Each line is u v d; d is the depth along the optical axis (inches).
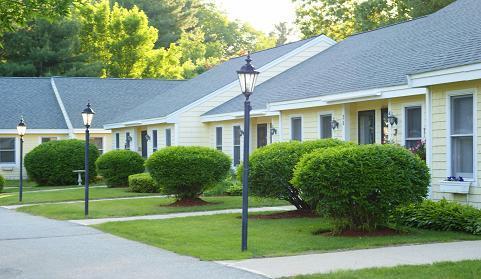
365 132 780.0
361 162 470.6
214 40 3422.7
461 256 388.5
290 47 1220.5
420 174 483.8
